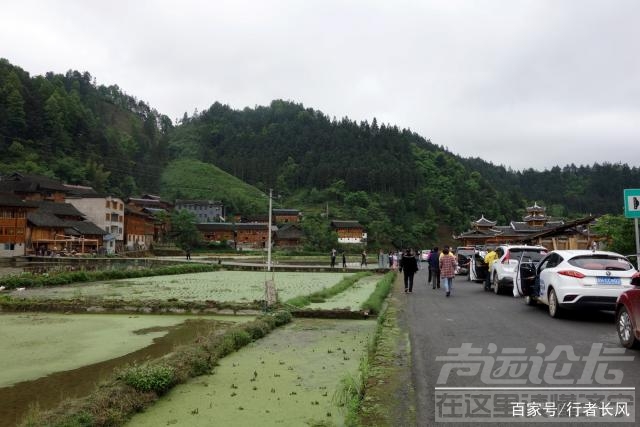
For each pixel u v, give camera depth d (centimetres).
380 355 770
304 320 1304
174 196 12681
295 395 604
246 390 627
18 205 5928
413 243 11644
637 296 768
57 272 2822
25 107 11194
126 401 545
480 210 14075
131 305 1500
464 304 1512
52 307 1519
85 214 7850
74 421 479
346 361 794
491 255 2027
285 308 1383
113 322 1299
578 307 1095
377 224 11856
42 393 654
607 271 1092
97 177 10925
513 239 7438
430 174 16362
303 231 10438
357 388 577
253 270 4409
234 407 560
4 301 1562
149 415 536
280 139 19225
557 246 3384
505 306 1445
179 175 14475
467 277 3042
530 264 1466
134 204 9744
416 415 504
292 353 858
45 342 1015
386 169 15138
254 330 1012
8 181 7644
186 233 9444
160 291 2162
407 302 1592
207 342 844
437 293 1947
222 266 4488
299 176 15975
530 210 7950
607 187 18838
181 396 602
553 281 1164
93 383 702
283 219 11681
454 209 13775
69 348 952
